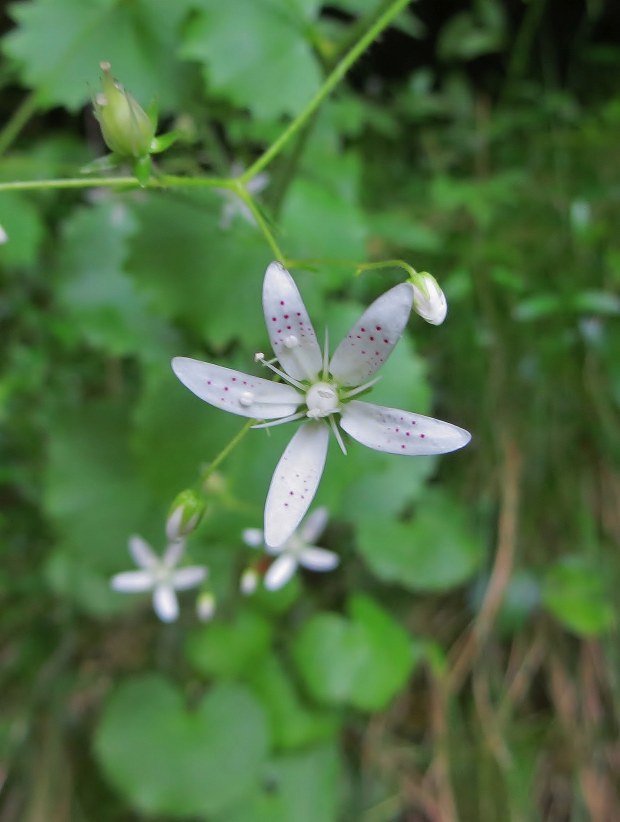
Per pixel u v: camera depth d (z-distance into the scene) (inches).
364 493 3.1
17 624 3.5
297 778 3.0
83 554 3.0
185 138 2.6
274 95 2.5
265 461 2.6
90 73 2.7
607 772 3.4
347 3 2.7
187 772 2.9
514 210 4.1
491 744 3.4
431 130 4.6
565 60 4.9
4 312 3.7
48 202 3.8
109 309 3.1
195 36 2.5
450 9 4.9
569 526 3.7
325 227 2.8
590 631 3.4
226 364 2.6
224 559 3.1
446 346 3.8
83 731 3.4
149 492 2.8
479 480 3.7
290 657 3.2
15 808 3.3
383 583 3.6
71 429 3.1
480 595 3.6
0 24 4.0
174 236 2.6
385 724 3.5
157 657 3.5
